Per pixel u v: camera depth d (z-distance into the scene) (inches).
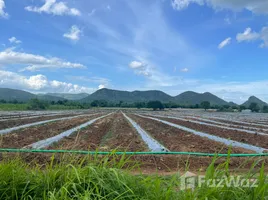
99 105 4426.7
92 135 601.9
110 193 116.1
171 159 319.6
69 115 1539.1
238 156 337.7
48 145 439.8
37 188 131.5
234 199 120.9
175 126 928.3
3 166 140.8
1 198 129.8
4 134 566.3
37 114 1557.6
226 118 1670.8
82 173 131.9
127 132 695.7
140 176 140.2
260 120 1542.8
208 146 461.7
